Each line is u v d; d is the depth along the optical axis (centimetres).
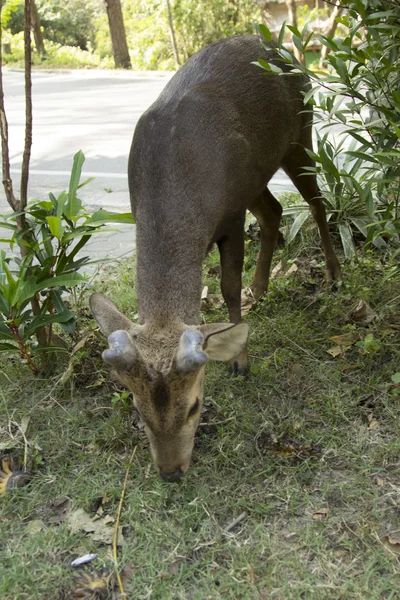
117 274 578
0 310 387
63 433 377
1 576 290
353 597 267
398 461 338
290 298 493
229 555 293
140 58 2097
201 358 267
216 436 367
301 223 566
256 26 389
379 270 516
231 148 395
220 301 507
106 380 415
